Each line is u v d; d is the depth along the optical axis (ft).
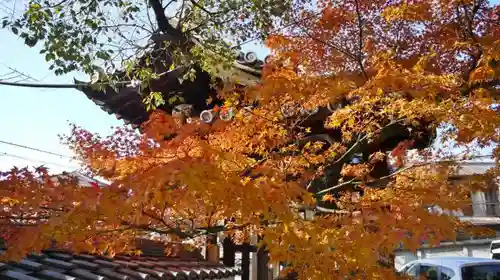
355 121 15.21
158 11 19.72
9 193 10.68
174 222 13.03
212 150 9.90
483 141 13.84
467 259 26.78
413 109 12.67
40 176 11.18
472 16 16.25
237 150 12.17
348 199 15.49
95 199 9.14
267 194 9.46
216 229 12.76
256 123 12.32
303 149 15.10
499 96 13.51
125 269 20.86
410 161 17.40
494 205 67.72
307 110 14.02
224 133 11.91
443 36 16.42
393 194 12.88
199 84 23.49
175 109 21.86
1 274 17.10
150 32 20.43
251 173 10.39
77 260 20.97
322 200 15.88
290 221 9.67
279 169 11.58
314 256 10.07
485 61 13.14
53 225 9.40
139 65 22.56
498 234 64.95
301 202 10.70
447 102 12.50
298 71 13.12
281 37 13.30
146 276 20.08
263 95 11.94
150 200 9.21
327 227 10.51
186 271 23.77
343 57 16.11
